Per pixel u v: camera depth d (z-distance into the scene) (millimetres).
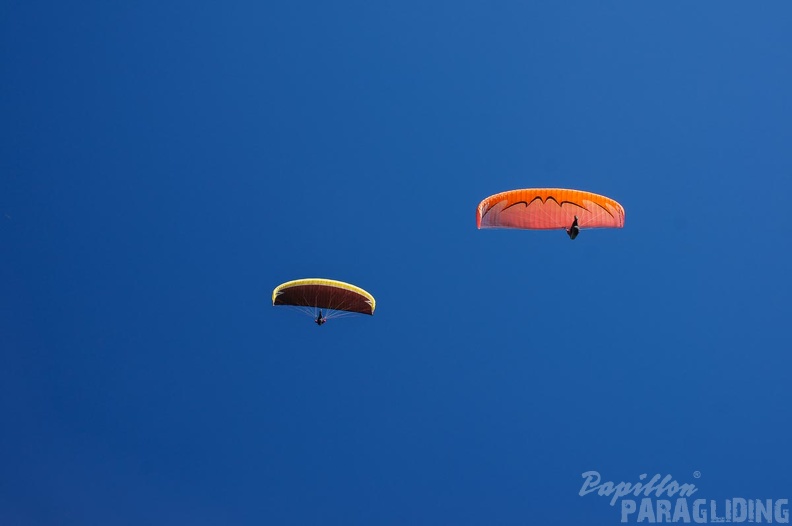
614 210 117125
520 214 117312
